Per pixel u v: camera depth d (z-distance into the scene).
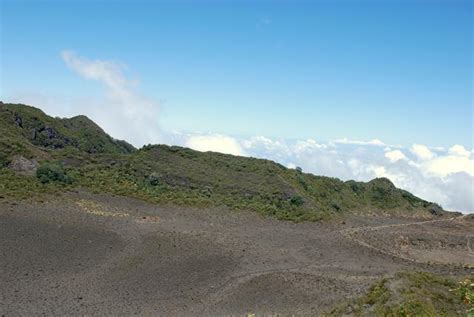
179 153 103.56
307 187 103.94
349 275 54.00
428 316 31.81
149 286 47.06
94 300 42.88
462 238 88.25
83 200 73.19
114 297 43.94
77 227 61.00
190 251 57.66
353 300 39.81
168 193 85.62
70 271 48.72
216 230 69.12
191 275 50.59
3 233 55.12
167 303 43.69
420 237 83.38
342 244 70.25
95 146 119.06
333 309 39.62
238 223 75.81
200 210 80.00
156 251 56.41
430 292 35.72
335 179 117.62
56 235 57.19
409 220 107.94
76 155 93.31
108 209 71.31
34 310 39.59
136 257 54.00
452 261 73.38
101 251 54.66
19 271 46.94
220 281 49.59
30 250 52.00
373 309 35.50
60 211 66.25
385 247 74.62
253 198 89.56
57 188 76.06
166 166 96.56
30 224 59.28
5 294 41.88
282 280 50.09
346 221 89.81
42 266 48.88
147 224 67.06
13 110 106.56
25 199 68.62
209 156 105.12
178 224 69.75
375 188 120.62
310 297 46.03
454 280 39.72
